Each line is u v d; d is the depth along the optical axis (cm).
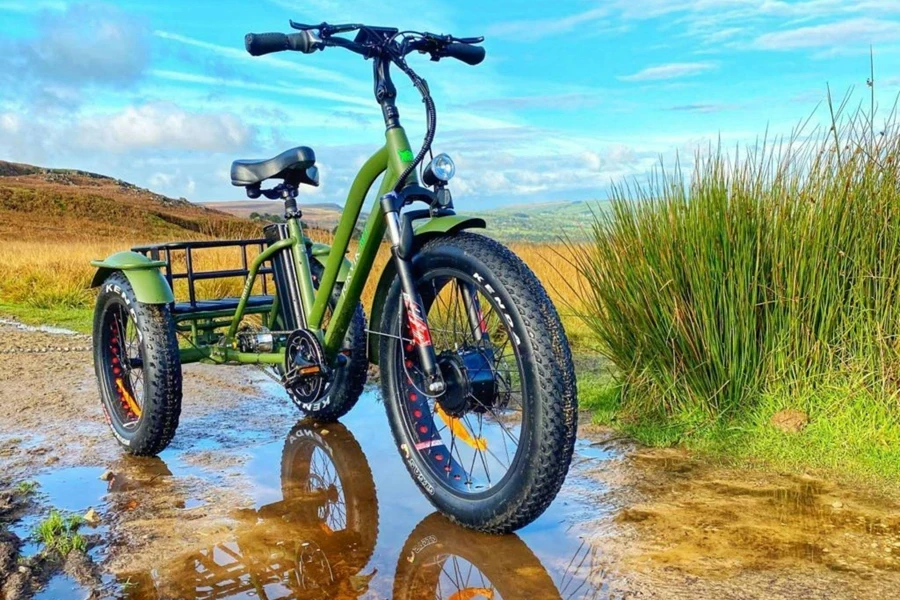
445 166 263
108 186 10181
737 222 374
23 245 1795
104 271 380
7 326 805
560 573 226
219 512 282
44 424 407
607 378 477
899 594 208
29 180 9938
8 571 230
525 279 240
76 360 589
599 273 414
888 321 346
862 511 268
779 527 255
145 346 342
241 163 378
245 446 370
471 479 281
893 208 348
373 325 306
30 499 297
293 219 379
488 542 251
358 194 309
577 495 291
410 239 265
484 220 258
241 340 381
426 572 230
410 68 272
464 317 293
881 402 342
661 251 385
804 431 345
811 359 361
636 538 250
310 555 244
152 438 345
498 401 266
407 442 289
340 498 297
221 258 1012
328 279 335
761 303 364
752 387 368
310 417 419
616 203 411
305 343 335
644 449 349
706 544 243
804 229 362
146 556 244
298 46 270
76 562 235
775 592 210
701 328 374
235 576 229
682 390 382
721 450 340
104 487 311
